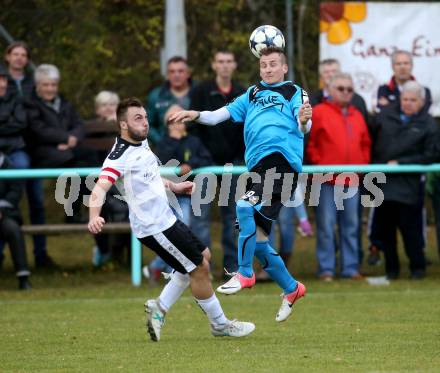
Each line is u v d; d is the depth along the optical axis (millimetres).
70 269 37500
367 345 21094
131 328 24531
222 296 31156
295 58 45531
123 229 34125
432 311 27031
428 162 33594
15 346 21594
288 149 21578
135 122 21234
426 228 45406
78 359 19641
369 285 33094
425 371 17484
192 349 20766
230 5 46781
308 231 34781
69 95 46781
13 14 45438
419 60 40219
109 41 47219
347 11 39875
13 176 31688
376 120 34438
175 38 38594
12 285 34312
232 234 33594
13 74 35375
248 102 22250
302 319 25938
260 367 18219
